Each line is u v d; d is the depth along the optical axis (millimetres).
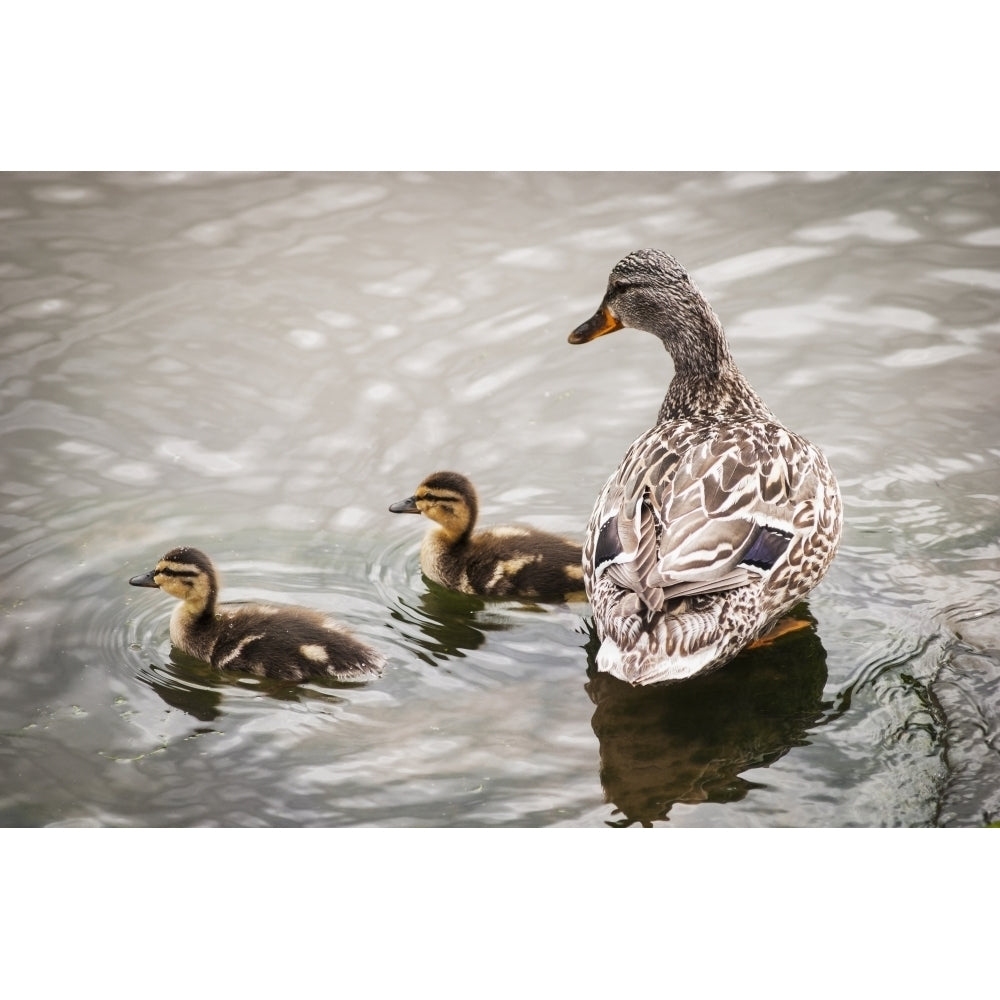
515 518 2076
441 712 1888
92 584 2018
